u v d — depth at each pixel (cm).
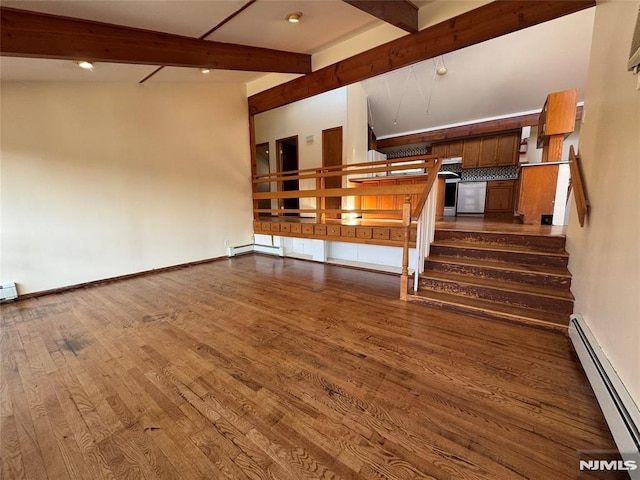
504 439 141
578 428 147
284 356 216
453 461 130
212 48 327
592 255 209
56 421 158
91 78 366
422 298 309
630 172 156
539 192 450
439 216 572
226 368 203
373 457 133
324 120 644
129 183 427
